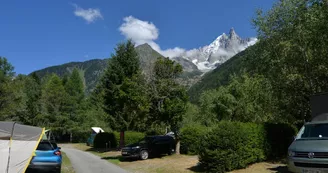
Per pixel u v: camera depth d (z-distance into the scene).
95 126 53.44
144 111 20.62
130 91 21.42
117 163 19.11
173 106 20.28
